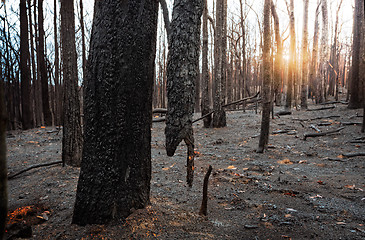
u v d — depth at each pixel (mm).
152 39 2811
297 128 9602
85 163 2652
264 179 4480
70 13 5441
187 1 2291
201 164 5801
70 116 5574
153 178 4742
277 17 15414
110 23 2521
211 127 11125
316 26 18672
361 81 11516
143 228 2523
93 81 2584
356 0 11820
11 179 5223
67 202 3561
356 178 4406
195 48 2369
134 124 2711
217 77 10891
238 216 3031
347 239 2422
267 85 6617
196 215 2984
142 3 2658
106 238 2357
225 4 10688
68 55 5449
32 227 2795
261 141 6781
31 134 11336
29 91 13758
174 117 2377
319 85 16219
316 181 4336
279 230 2639
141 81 2721
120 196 2646
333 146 7051
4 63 14695
